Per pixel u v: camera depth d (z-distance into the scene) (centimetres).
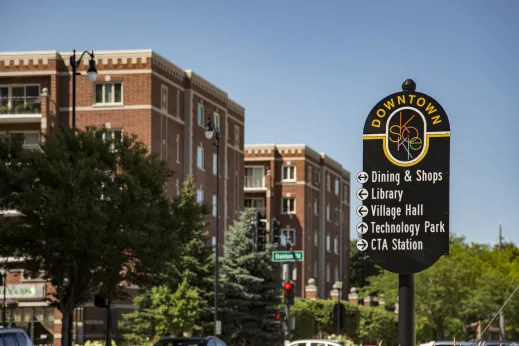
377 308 10575
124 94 7306
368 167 1575
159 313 6316
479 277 9538
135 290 7069
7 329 2977
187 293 6262
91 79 4453
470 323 9369
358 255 15488
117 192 4175
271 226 5009
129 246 4197
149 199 4334
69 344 4369
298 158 11481
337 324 4988
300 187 11444
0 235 4138
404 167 1559
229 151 9075
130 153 4428
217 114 8700
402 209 1560
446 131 1546
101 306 4194
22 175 4147
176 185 7712
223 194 8819
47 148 4319
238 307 6838
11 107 7212
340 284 6088
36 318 7031
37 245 4259
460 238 10994
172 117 7700
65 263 4319
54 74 7294
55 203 4047
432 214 1549
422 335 9850
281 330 6919
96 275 4347
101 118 7306
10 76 7338
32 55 7325
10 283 7050
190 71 8031
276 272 7150
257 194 11156
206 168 8350
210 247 6569
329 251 12431
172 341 3862
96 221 4056
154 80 7356
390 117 1567
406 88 1572
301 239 11381
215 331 5856
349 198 13650
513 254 11262
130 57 7325
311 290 10081
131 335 6388
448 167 1548
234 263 6981
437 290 9181
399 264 1559
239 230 7062
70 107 7312
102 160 4381
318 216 12088
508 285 9144
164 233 4353
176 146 7781
